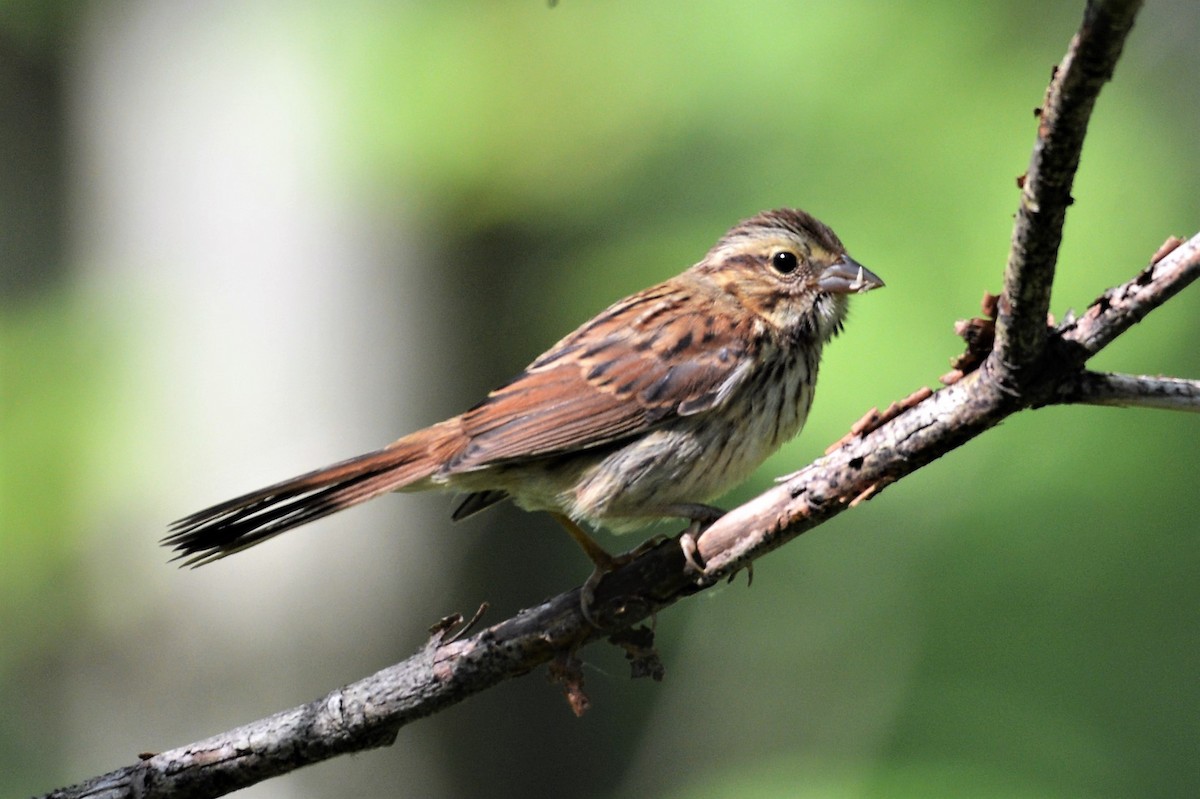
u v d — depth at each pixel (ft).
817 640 41.52
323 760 21.18
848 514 41.68
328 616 41.09
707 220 41.14
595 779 43.19
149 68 43.86
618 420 24.76
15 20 46.09
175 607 40.42
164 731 40.65
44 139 48.93
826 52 41.16
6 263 48.91
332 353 42.04
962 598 40.60
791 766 37.55
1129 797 36.35
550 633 21.02
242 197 42.37
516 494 25.66
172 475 39.91
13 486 38.04
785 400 26.08
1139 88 41.50
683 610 43.06
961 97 40.22
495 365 43.32
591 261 41.57
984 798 35.83
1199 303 37.96
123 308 41.63
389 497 41.83
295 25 42.22
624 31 41.60
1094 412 39.55
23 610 39.37
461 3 41.52
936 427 19.25
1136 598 39.50
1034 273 17.04
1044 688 38.65
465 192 41.50
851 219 39.17
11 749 40.83
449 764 42.37
